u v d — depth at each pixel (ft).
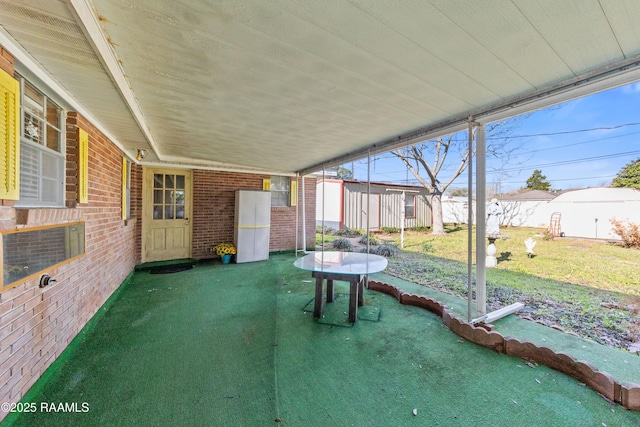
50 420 5.12
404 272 17.85
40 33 4.53
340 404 5.74
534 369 7.06
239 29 4.89
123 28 4.87
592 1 4.11
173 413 5.38
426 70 6.42
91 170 9.14
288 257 22.27
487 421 5.30
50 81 6.21
